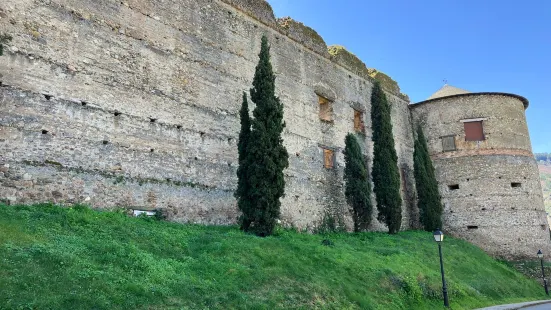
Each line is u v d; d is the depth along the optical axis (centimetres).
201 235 1512
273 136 1802
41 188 1355
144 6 1786
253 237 1577
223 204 1888
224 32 2123
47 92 1423
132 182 1589
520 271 2917
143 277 1020
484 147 3247
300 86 2523
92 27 1589
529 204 3167
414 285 1589
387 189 2681
